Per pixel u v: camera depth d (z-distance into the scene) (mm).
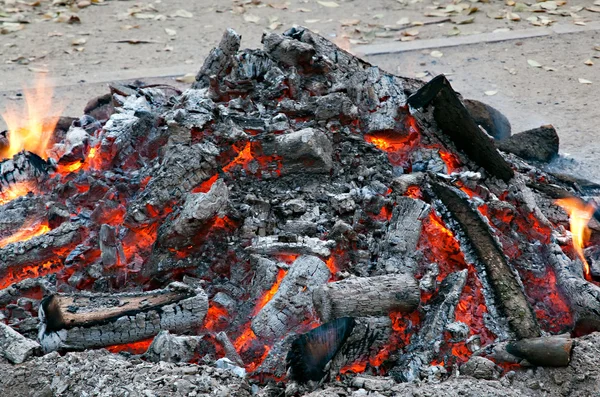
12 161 6344
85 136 6617
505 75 10734
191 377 4445
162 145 6234
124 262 5406
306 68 6648
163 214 5535
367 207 5664
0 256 5469
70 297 4980
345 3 13383
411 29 12219
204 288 5227
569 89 10289
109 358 4664
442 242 5535
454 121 6008
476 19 12570
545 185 6516
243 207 5527
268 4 13336
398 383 4590
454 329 4820
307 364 4477
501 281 5164
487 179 6059
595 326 5168
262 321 4895
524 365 4633
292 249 5258
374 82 6531
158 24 12641
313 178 5809
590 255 5949
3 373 4602
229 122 5879
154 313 4855
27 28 12461
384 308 4852
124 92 7762
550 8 12781
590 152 8586
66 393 4438
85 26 12578
